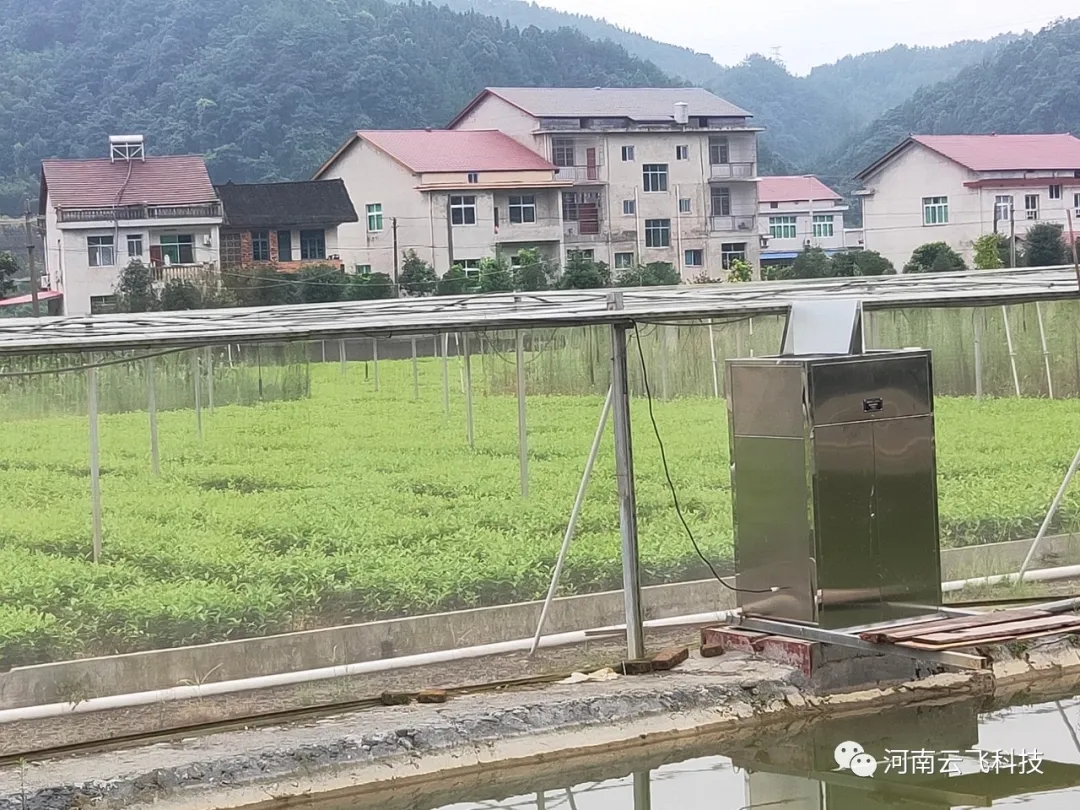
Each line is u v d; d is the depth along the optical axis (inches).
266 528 569.6
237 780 292.4
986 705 354.6
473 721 318.7
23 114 4867.1
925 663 362.6
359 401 1131.9
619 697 332.2
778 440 350.0
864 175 2930.6
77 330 409.7
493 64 5462.6
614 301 362.0
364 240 2591.0
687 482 653.9
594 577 474.6
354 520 576.1
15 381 1046.4
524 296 463.2
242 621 435.5
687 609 422.0
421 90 4972.9
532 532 548.7
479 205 2529.5
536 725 322.7
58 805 277.7
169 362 1112.2
